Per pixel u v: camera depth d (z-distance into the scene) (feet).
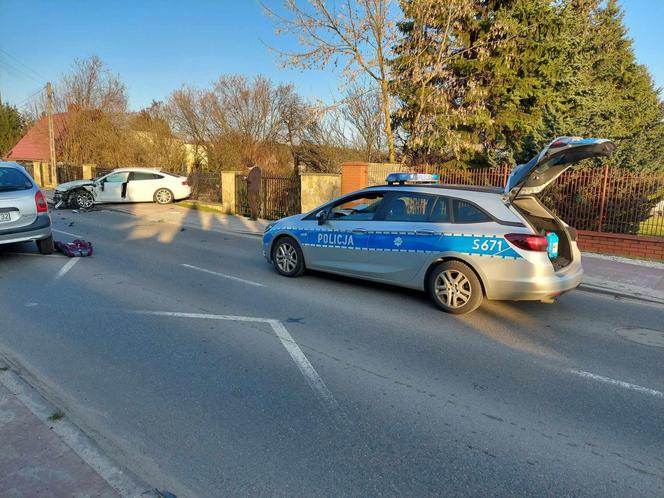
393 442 10.50
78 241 31.65
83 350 15.15
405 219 21.06
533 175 19.27
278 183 52.80
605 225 36.01
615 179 35.27
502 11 57.06
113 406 11.76
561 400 12.63
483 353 15.78
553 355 15.80
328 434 10.75
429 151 56.29
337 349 15.75
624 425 11.44
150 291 22.25
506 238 18.38
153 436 10.53
